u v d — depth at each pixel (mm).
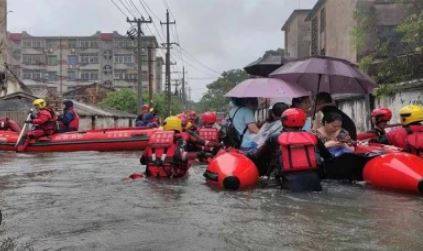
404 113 7066
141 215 5105
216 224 4680
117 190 6691
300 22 41344
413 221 4730
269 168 6965
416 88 14594
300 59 9133
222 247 3959
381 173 6512
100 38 84562
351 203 5602
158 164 7820
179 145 7898
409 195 6113
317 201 5723
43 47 85250
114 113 40250
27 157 12820
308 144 6359
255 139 7605
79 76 84750
